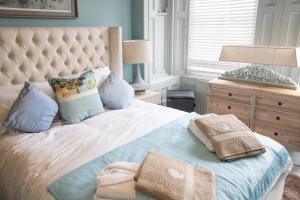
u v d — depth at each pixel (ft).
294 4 9.22
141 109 8.24
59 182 4.25
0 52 7.04
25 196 4.45
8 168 5.20
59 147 5.51
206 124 5.89
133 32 11.65
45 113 6.58
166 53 13.42
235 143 5.27
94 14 9.89
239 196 4.13
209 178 4.30
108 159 4.97
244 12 10.98
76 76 8.14
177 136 6.09
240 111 9.52
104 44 9.86
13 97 6.88
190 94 11.83
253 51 9.34
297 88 8.77
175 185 3.89
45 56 8.06
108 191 3.76
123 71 11.61
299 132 8.34
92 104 7.51
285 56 8.66
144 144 5.64
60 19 8.86
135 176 3.98
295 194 7.17
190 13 12.69
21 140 5.91
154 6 11.94
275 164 5.24
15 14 7.60
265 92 8.69
